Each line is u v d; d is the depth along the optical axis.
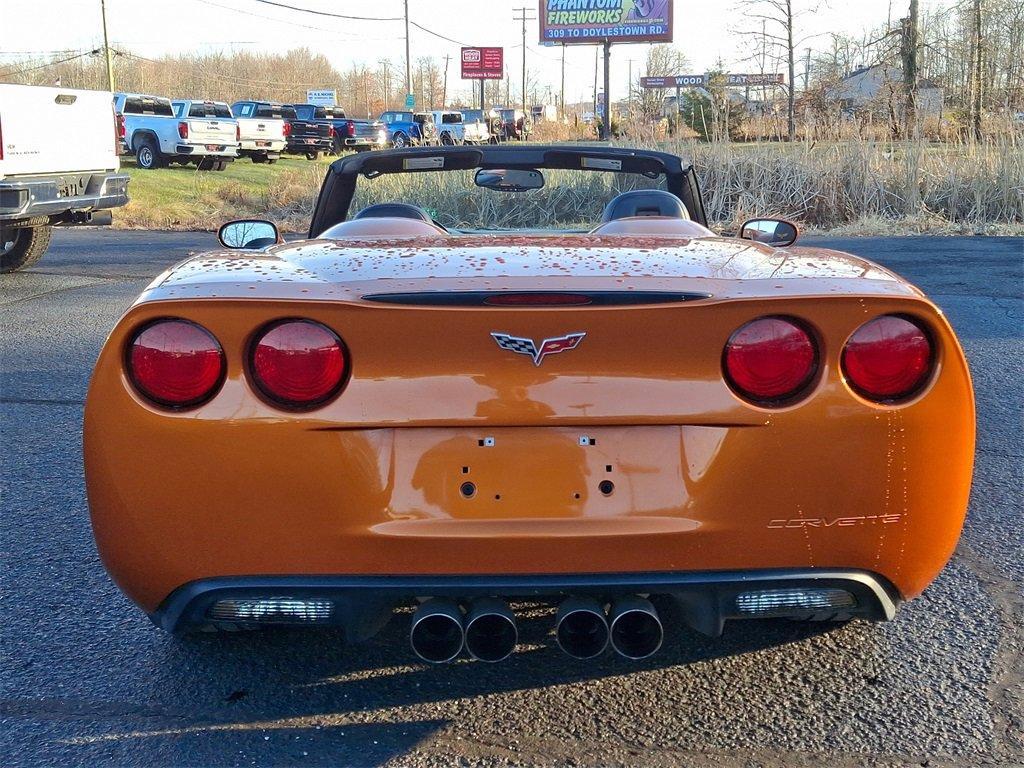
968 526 3.46
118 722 2.30
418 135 39.69
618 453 2.05
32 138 9.43
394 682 2.48
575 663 2.56
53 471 4.13
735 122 16.89
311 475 2.03
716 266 2.27
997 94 26.47
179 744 2.21
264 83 78.38
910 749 2.18
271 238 3.47
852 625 2.75
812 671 2.51
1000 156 15.20
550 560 2.04
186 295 2.05
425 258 2.35
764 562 2.07
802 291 2.05
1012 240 12.94
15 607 2.90
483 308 1.98
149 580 2.11
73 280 9.91
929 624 2.76
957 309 7.91
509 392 2.02
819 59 29.45
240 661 2.59
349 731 2.27
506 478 2.04
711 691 2.42
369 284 2.09
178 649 2.65
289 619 2.11
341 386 2.03
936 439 2.06
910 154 15.24
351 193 3.88
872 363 2.03
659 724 2.29
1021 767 2.10
